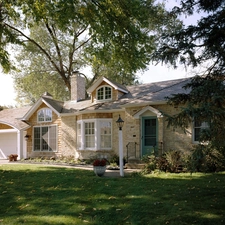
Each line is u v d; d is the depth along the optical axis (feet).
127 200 23.45
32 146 72.54
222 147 19.69
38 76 95.86
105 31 42.19
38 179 34.32
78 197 24.89
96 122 58.13
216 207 20.34
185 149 44.24
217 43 22.34
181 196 23.86
